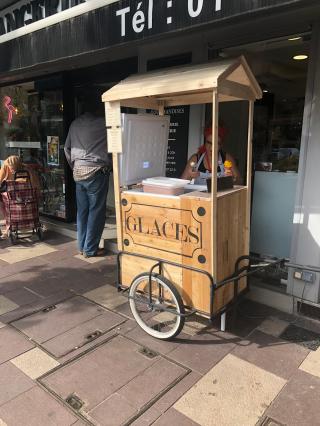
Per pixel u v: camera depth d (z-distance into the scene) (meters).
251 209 3.85
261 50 3.59
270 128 3.77
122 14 2.88
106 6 2.98
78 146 4.43
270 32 3.16
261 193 3.75
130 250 3.08
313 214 3.12
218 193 2.71
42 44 3.64
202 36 3.57
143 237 2.97
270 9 2.16
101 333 3.04
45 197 6.18
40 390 2.40
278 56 3.63
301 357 2.76
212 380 2.50
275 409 2.27
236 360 2.71
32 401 2.31
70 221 5.87
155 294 2.98
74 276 4.16
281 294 3.41
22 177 5.07
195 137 3.90
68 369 2.60
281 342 2.94
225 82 2.50
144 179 3.26
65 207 5.83
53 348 2.83
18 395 2.36
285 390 2.42
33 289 3.83
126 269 3.14
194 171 3.55
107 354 2.77
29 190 5.13
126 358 2.72
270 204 3.71
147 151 3.26
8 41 4.05
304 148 3.10
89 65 5.24
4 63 4.20
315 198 3.09
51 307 3.46
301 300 3.30
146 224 2.93
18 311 3.38
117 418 2.19
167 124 3.42
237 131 3.95
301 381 2.51
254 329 3.11
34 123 6.21
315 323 3.20
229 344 2.90
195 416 2.21
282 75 3.64
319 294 3.22
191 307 2.82
